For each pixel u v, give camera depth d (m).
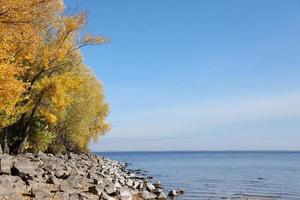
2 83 21.42
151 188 31.98
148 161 147.12
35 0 22.06
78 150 62.28
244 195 38.59
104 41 32.59
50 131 48.12
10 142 37.75
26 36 24.16
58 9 28.98
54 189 21.22
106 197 21.59
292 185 49.72
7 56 23.22
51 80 33.03
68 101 34.75
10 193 18.23
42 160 33.16
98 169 41.00
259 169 88.75
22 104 33.91
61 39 31.30
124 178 37.81
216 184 49.03
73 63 38.62
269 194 40.16
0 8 19.45
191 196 34.75
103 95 65.31
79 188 23.31
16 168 22.25
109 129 66.06
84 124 50.97
